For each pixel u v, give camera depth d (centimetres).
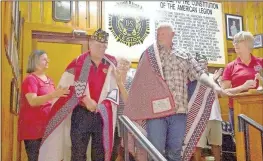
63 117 337
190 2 511
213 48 511
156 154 282
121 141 354
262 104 296
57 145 339
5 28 290
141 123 335
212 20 518
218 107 415
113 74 362
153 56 337
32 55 370
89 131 333
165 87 325
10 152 338
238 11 528
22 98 345
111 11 469
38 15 427
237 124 309
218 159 405
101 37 358
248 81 370
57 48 423
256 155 297
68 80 344
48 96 338
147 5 488
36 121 339
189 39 501
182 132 317
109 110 343
